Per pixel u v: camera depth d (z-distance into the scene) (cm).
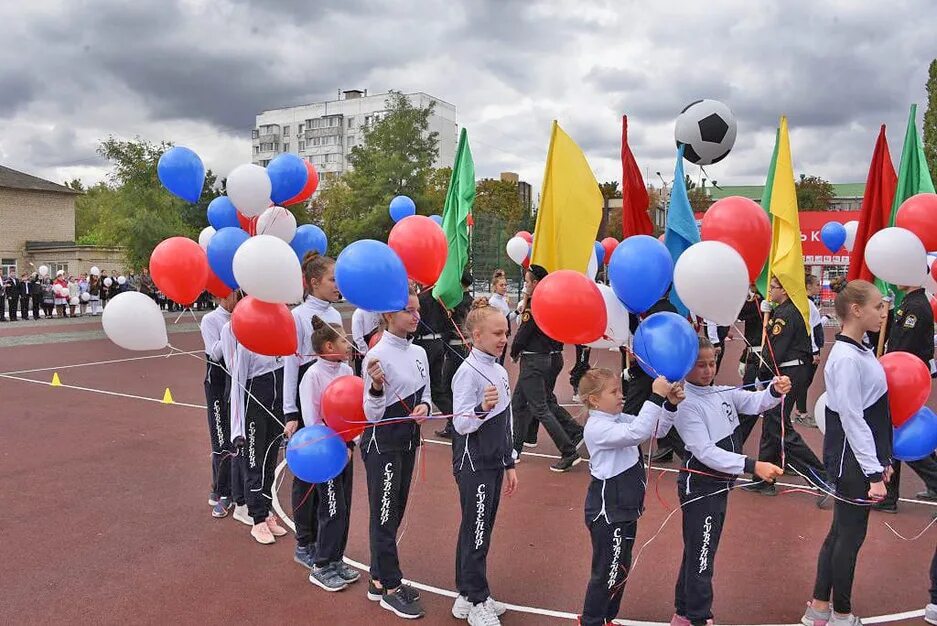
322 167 8325
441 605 403
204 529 515
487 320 368
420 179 3509
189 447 752
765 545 490
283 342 411
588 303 340
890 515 554
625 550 341
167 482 628
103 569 446
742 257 381
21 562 457
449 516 548
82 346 1712
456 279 659
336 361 428
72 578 433
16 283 2494
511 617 388
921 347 544
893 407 361
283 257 394
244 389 480
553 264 480
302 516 445
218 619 384
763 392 364
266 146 8650
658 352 329
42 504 568
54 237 4303
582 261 473
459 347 844
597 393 340
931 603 385
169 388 1137
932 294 589
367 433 390
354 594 414
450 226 663
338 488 418
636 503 341
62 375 1265
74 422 874
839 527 361
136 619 383
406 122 3541
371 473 389
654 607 399
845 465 355
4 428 839
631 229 518
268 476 498
